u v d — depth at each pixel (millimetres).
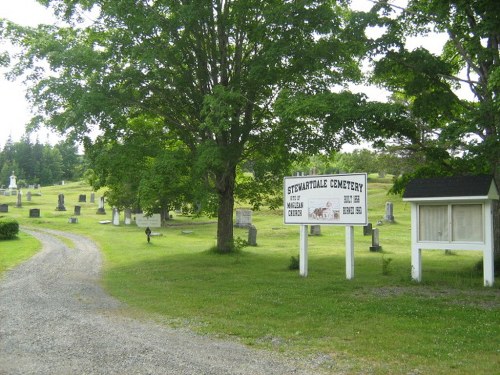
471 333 7684
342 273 15633
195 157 17203
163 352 6805
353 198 14094
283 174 21516
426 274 15211
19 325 8516
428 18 15195
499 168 13945
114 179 18406
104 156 17578
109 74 17344
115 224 37781
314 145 18938
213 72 19391
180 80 18109
